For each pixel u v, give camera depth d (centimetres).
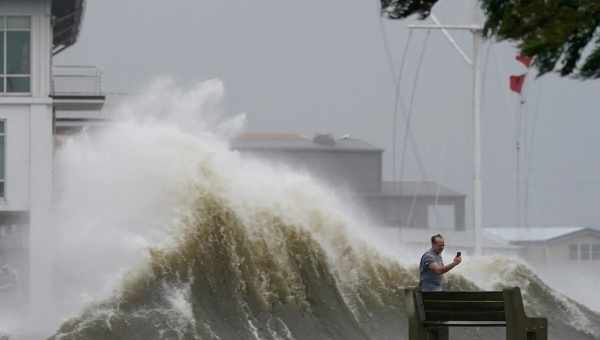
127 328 7238
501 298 4547
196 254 8012
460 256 6406
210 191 8306
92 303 7494
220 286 7925
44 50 14450
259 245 8181
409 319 4678
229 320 7712
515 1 4603
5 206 14300
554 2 4559
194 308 7650
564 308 8838
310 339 7750
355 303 8231
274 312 7919
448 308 4631
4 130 14425
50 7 14550
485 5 4712
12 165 14375
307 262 8256
